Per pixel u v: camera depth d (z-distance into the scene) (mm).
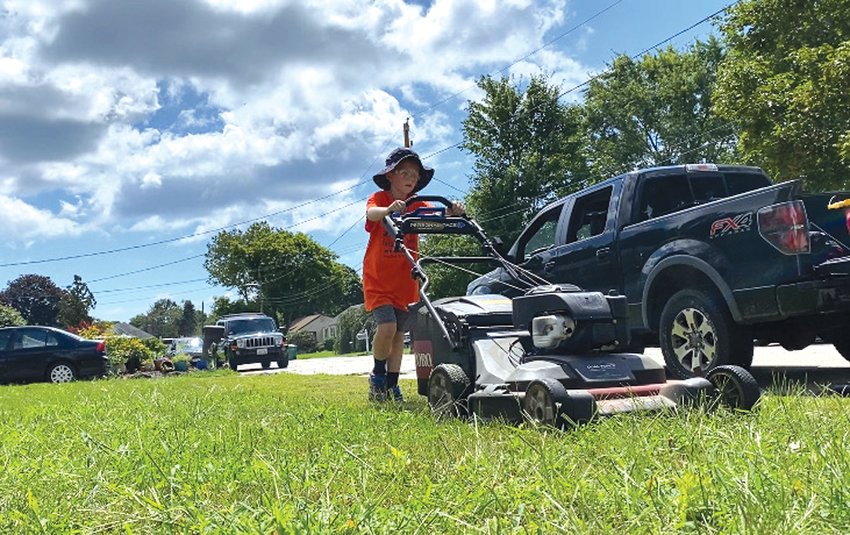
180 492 2479
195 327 149125
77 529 2209
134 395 7258
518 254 8586
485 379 4559
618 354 4344
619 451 2848
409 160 5977
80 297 89125
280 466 2822
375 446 3355
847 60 13844
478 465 2742
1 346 16547
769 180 7676
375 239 5961
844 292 5410
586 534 1893
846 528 1845
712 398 3963
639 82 43625
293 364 25000
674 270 6367
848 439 2742
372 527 1993
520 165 41500
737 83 16484
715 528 1890
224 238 87062
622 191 7137
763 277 5617
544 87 41969
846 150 13180
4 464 3164
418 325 5613
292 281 86500
